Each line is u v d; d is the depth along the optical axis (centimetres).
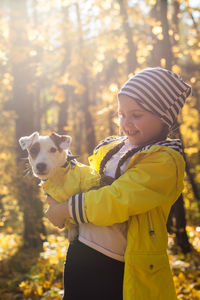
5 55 825
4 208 892
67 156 212
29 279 555
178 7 770
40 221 784
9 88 830
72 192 195
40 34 737
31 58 835
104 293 181
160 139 186
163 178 173
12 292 525
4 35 773
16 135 860
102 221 174
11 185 776
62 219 187
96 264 183
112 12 732
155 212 180
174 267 577
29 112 872
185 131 888
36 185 782
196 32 749
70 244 196
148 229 176
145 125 182
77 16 820
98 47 727
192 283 511
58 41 760
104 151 211
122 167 190
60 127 1075
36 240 792
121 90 185
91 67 723
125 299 169
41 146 202
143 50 647
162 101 178
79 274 186
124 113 185
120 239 184
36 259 684
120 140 212
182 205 727
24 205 772
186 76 891
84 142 1448
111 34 703
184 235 727
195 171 1137
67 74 725
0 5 847
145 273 169
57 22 788
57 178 202
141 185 171
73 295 187
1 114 1088
